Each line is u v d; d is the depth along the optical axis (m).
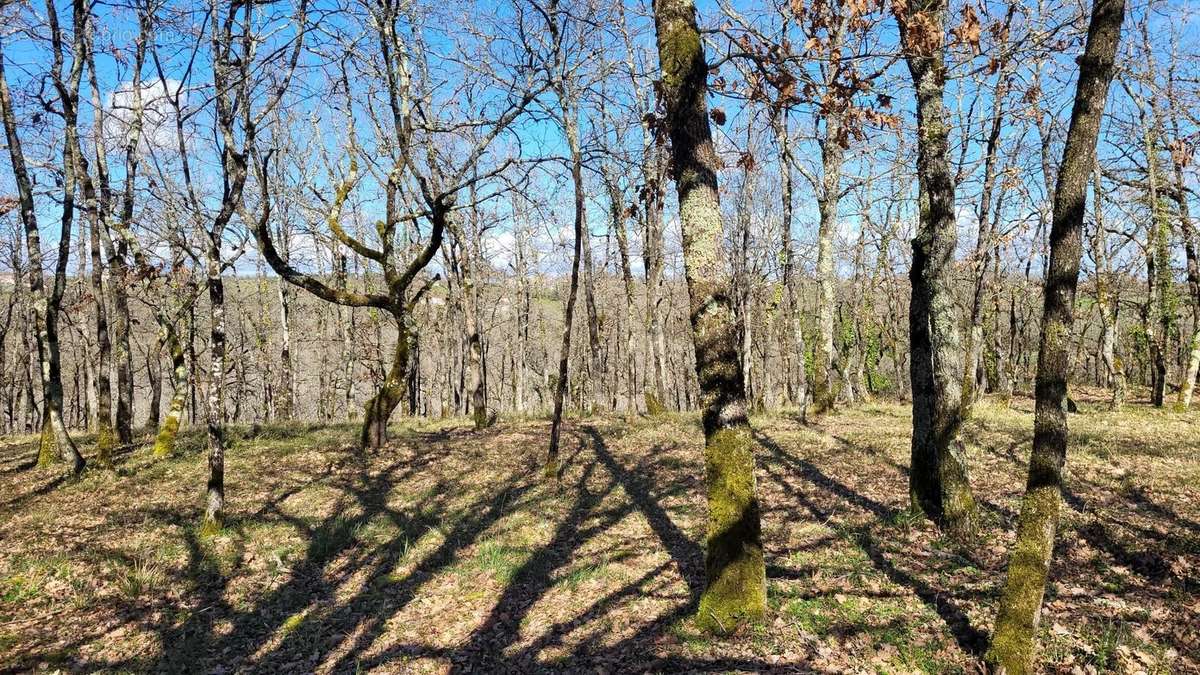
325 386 35.44
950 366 7.16
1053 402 4.05
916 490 7.87
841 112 5.21
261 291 32.12
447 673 5.21
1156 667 4.35
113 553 7.71
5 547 7.93
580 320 31.91
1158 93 12.78
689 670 4.81
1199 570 5.76
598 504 9.66
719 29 5.39
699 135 5.43
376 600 6.68
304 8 8.12
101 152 12.77
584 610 6.12
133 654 5.62
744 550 5.34
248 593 6.89
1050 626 4.94
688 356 39.59
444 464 12.57
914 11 5.01
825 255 17.31
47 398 12.71
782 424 16.25
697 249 5.41
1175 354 29.84
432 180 12.59
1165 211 17.38
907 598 5.70
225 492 10.49
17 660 5.39
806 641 5.05
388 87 10.05
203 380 30.19
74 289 24.97
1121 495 8.20
